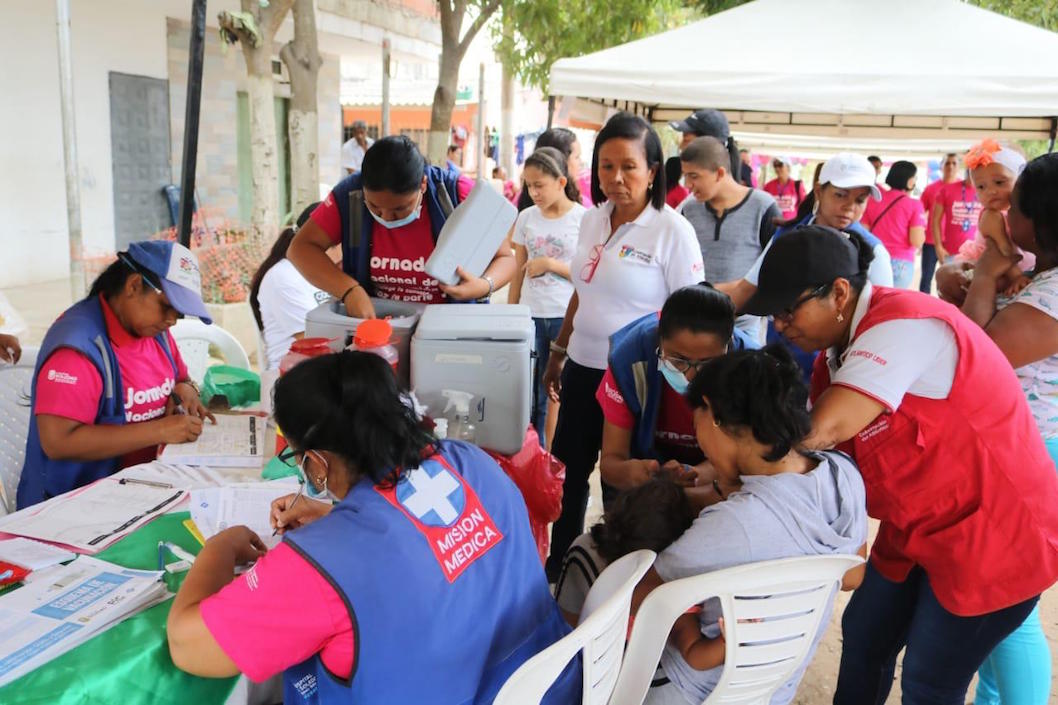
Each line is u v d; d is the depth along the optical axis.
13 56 7.20
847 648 2.08
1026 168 1.97
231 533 1.48
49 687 1.19
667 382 2.18
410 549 1.25
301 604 1.19
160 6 8.38
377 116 17.81
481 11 6.69
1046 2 9.09
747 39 4.48
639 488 1.78
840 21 4.53
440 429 1.87
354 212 2.52
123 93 8.33
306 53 5.52
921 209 6.50
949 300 2.61
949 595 1.74
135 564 1.57
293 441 1.33
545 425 4.29
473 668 1.30
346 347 2.06
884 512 1.78
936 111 4.12
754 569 1.47
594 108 6.89
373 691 1.23
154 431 2.18
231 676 1.34
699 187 3.70
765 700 1.65
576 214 4.16
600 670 1.42
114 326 2.21
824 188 3.07
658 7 9.20
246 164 10.23
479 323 1.96
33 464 2.18
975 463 1.64
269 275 3.04
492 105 17.56
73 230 4.54
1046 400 2.12
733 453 1.60
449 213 2.46
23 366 2.63
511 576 1.39
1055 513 1.66
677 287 2.67
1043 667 2.06
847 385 1.60
